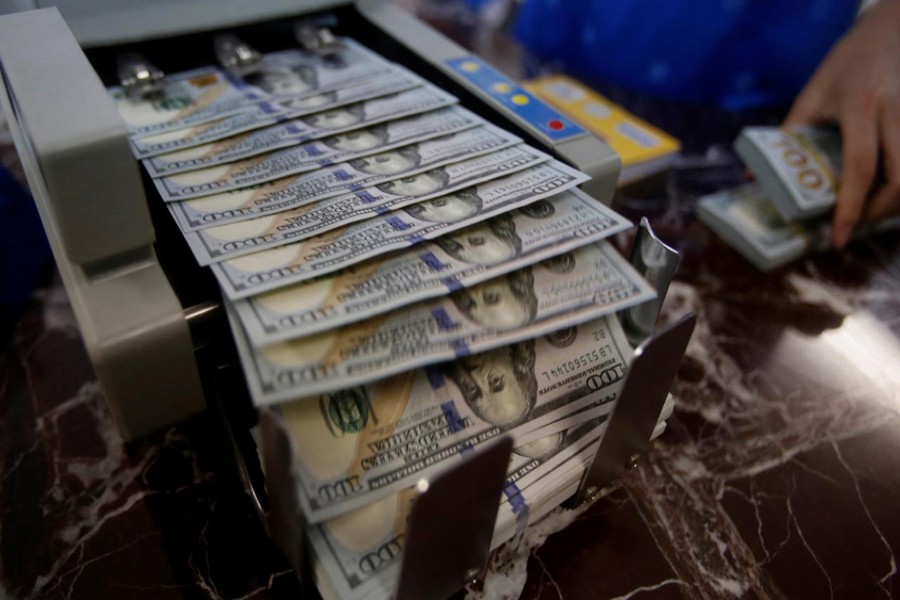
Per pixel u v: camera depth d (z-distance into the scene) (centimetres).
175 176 47
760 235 74
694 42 95
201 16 57
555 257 45
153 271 40
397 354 37
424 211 45
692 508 52
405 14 68
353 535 38
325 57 63
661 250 43
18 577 45
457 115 56
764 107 101
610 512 51
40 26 44
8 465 51
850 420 59
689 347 65
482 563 39
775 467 55
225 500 50
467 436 42
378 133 53
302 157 50
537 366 46
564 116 55
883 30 75
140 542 47
